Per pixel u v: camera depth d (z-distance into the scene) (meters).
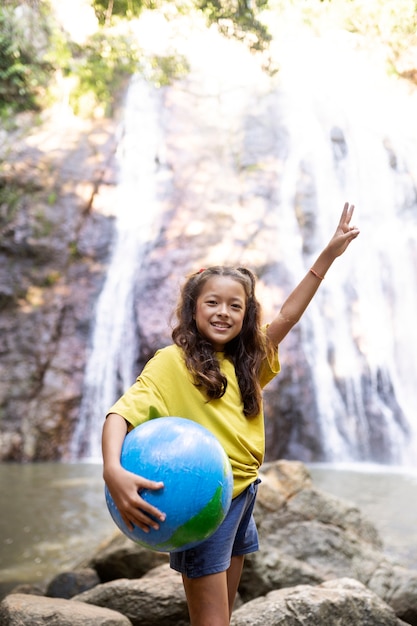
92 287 15.62
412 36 13.18
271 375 2.85
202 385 2.53
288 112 18.44
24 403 14.02
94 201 16.61
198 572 2.43
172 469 2.22
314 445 14.22
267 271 15.71
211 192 16.97
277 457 13.91
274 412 14.00
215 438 2.35
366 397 15.07
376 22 12.88
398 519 7.44
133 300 15.53
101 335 15.22
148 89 18.19
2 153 16.45
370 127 18.19
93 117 17.67
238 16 12.62
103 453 2.33
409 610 4.22
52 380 14.38
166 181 17.31
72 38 15.24
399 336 15.91
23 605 3.28
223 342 2.62
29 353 14.52
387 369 15.48
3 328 14.73
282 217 16.92
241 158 17.69
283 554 4.59
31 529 7.22
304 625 3.22
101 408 14.70
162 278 15.54
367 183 17.88
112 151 17.41
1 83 16.55
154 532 2.23
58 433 13.98
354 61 16.17
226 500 2.29
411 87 17.33
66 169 16.73
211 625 2.39
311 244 16.80
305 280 2.85
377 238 17.03
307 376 14.69
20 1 14.58
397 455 14.35
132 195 17.05
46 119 17.34
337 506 5.38
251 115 18.36
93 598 3.73
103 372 14.95
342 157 18.17
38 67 16.11
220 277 2.64
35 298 15.09
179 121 18.22
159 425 2.32
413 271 16.33
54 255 15.62
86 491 9.56
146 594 3.70
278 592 3.54
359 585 3.61
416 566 5.47
